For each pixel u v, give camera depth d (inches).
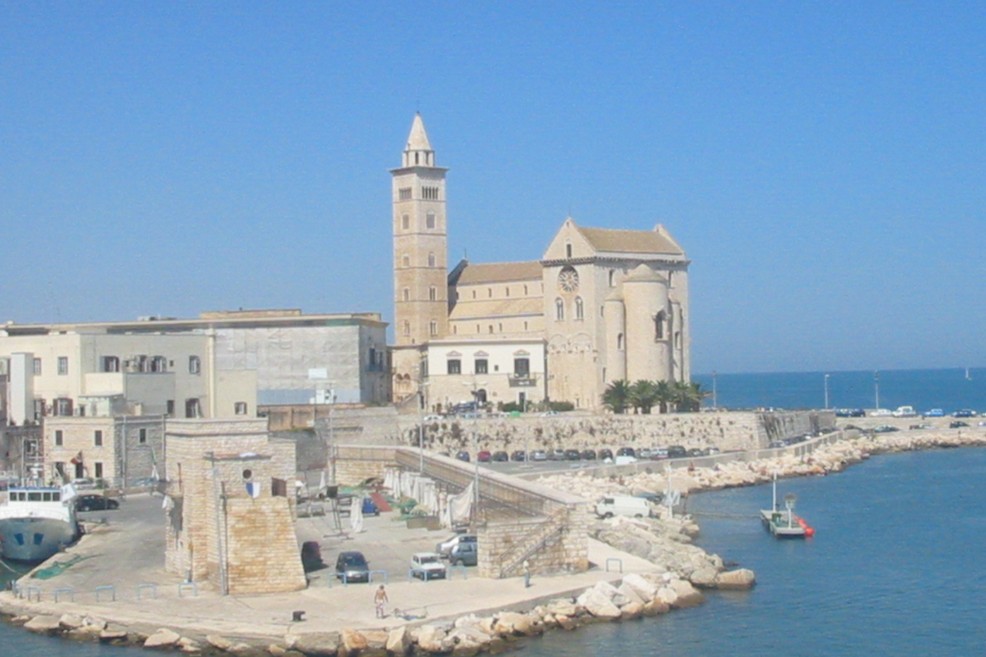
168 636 3695.9
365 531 5113.2
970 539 5861.2
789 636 4084.6
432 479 5910.4
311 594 4040.4
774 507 6427.2
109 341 7357.3
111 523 5536.4
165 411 7460.6
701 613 4301.2
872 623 4264.3
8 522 4960.6
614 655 3779.5
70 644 3779.5
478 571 4350.4
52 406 7258.9
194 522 4217.5
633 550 4958.2
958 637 4119.1
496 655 3718.0
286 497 4111.7
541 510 4598.9
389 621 3740.2
